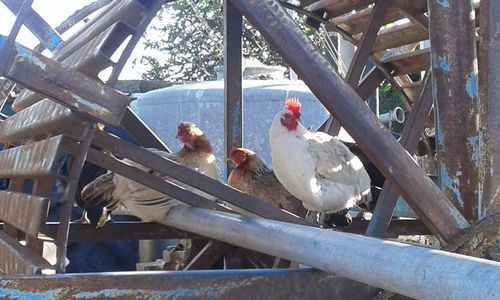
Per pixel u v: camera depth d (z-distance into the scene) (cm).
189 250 174
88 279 85
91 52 97
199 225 129
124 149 115
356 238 86
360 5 215
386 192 122
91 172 180
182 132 183
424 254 75
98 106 94
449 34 102
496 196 98
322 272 97
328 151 174
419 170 96
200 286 91
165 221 154
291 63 95
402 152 96
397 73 232
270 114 297
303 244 92
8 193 121
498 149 98
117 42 97
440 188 104
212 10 732
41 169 98
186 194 132
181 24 746
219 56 731
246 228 110
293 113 173
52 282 84
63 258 94
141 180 123
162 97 310
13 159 122
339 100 95
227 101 190
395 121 282
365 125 95
